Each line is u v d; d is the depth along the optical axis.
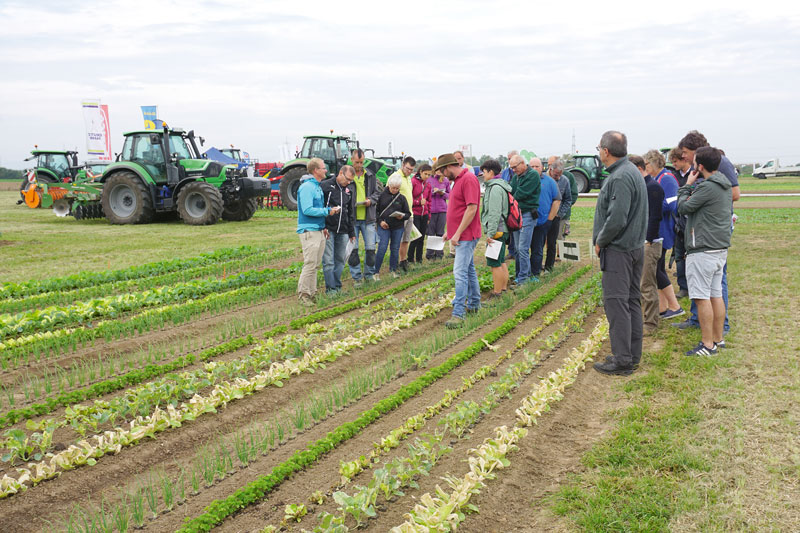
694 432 4.19
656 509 3.31
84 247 14.16
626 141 5.35
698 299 5.75
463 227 7.15
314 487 3.70
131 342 6.72
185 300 9.02
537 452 4.09
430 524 3.08
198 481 3.80
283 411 4.96
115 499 3.61
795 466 3.69
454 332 7.00
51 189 22.70
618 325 5.44
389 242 10.94
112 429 4.50
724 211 5.58
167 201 19.22
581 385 5.27
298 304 8.62
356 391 5.18
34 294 9.42
